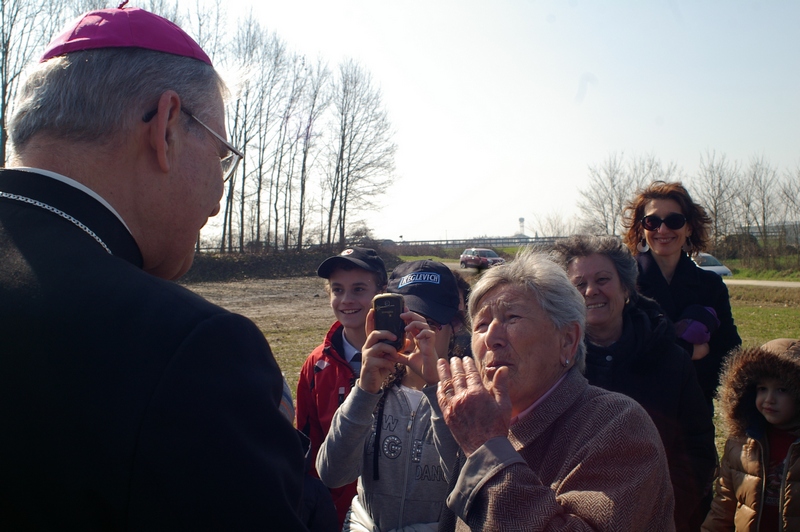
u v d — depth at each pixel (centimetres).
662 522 157
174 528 85
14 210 105
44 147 112
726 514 279
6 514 88
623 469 149
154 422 86
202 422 88
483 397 153
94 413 86
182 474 85
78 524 85
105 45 114
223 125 139
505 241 5591
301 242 4028
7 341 91
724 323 347
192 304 99
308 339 1244
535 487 138
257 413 95
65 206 106
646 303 291
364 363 221
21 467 87
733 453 278
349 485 299
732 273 2998
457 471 192
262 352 104
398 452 229
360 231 4297
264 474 92
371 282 326
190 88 125
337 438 224
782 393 254
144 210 119
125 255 111
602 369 265
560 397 172
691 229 355
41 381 88
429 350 216
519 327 171
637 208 372
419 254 4853
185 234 128
